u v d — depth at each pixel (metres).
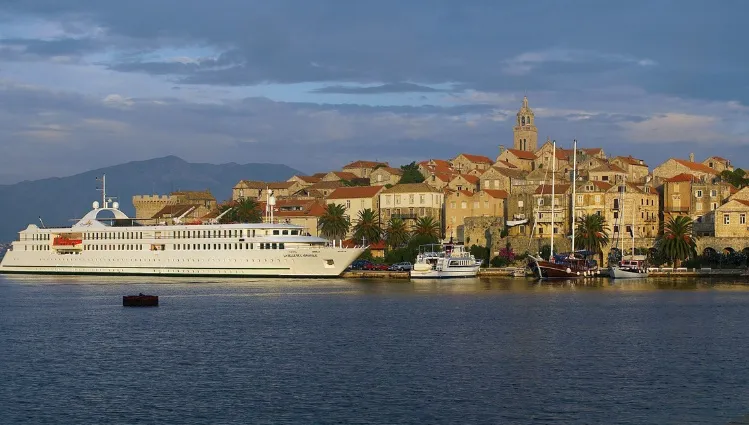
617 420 71.38
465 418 72.06
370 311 136.25
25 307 145.62
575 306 142.88
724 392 79.75
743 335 110.31
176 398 78.56
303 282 194.38
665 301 149.88
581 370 89.12
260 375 87.31
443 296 160.38
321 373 88.12
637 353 98.19
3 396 79.62
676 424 70.25
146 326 120.38
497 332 113.56
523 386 82.25
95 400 78.06
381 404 76.19
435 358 95.62
